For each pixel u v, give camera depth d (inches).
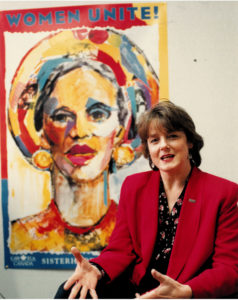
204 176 47.2
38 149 68.2
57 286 68.1
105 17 66.2
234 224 42.9
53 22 67.4
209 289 38.6
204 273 40.4
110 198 66.7
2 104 68.9
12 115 68.7
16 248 68.8
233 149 64.8
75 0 66.9
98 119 66.8
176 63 65.4
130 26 65.9
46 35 67.6
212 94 65.0
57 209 67.9
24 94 68.3
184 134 45.8
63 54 67.3
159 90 65.6
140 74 65.9
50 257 68.1
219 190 44.4
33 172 68.4
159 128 44.5
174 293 37.8
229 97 64.7
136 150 65.9
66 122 67.4
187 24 65.1
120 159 66.4
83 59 66.9
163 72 65.5
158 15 65.4
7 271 69.2
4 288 69.2
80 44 66.9
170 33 65.4
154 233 45.6
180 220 44.4
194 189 45.9
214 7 64.7
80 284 42.3
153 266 45.7
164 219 46.9
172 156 45.1
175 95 65.6
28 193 68.5
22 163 68.7
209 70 65.0
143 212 47.9
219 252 41.9
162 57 65.4
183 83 65.4
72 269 67.7
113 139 66.5
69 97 67.3
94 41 66.6
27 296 68.6
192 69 65.2
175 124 44.4
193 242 43.4
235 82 64.6
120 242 48.6
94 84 66.7
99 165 66.9
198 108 65.3
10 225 68.9
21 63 68.2
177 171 46.7
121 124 66.3
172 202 47.4
